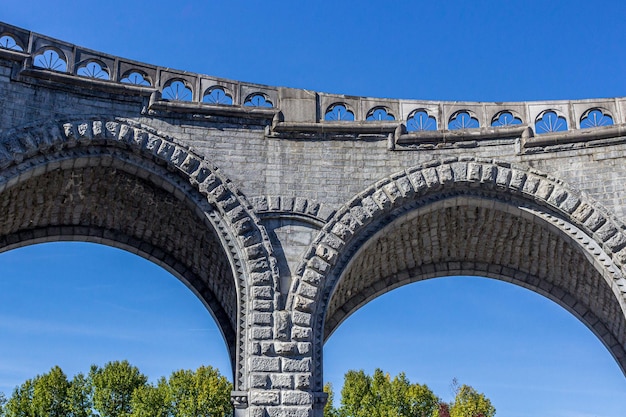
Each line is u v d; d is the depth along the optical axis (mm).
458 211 22953
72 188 22422
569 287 25500
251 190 21484
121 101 21469
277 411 19406
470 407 86500
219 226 21094
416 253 25281
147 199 22906
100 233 25047
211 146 21719
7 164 19656
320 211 21516
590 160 22031
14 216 23031
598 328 25688
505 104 23203
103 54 21922
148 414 71812
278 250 21047
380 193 21781
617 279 20953
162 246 25688
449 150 22469
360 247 21484
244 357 20172
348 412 76750
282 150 22125
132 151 21125
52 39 21375
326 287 20922
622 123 22234
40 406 71812
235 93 22625
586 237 21516
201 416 71688
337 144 22391
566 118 22828
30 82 20641
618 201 21484
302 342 20125
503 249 25062
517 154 22297
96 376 75250
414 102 23266
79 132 20500
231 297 24297
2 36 20953
